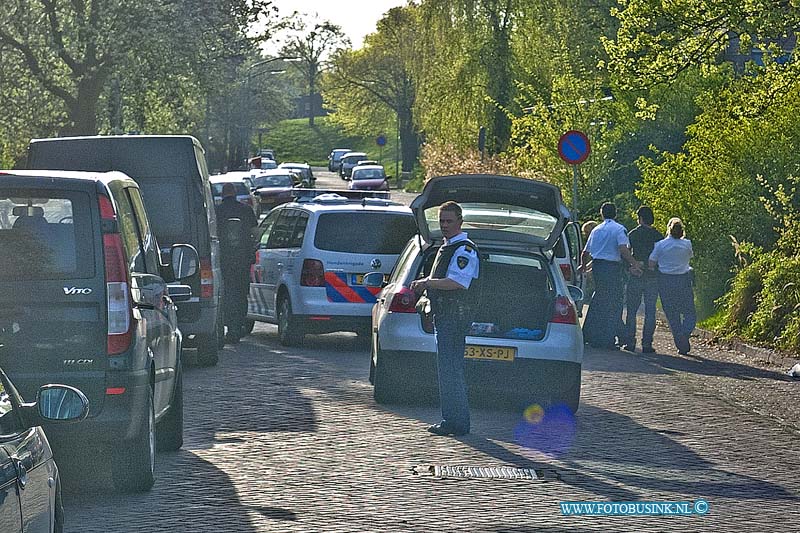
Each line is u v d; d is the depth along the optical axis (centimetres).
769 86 3102
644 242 2689
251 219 2548
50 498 769
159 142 2094
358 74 16350
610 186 4434
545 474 1317
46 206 1148
